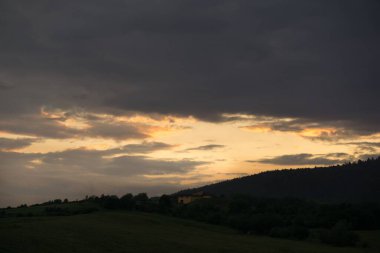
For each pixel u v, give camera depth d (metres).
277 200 162.12
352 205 135.25
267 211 139.00
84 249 65.25
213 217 129.00
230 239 98.56
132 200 143.00
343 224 104.56
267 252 80.06
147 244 76.56
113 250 67.62
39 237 70.12
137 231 94.56
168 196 151.62
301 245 95.88
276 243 96.62
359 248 95.62
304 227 111.88
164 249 73.31
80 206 135.75
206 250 76.56
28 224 87.19
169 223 118.38
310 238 109.31
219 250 77.94
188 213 137.00
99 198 147.00
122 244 73.88
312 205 147.38
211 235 104.00
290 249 86.88
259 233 118.31
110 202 139.25
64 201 151.38
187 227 114.94
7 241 64.19
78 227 88.75
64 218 109.94
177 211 140.25
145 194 156.50
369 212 127.50
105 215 121.56
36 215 117.75
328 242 102.12
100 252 64.62
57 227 85.81
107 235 81.75
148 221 116.62
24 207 136.75
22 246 62.06
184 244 81.31
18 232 73.44
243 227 120.00
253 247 86.00
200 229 114.75
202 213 137.38
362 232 119.62
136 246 73.31
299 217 125.69
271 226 119.00
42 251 60.25
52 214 121.00
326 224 123.44
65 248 64.38
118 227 98.62
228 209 145.25
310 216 128.88
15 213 120.25
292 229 111.06
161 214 136.62
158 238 86.25
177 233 100.69
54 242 67.62
